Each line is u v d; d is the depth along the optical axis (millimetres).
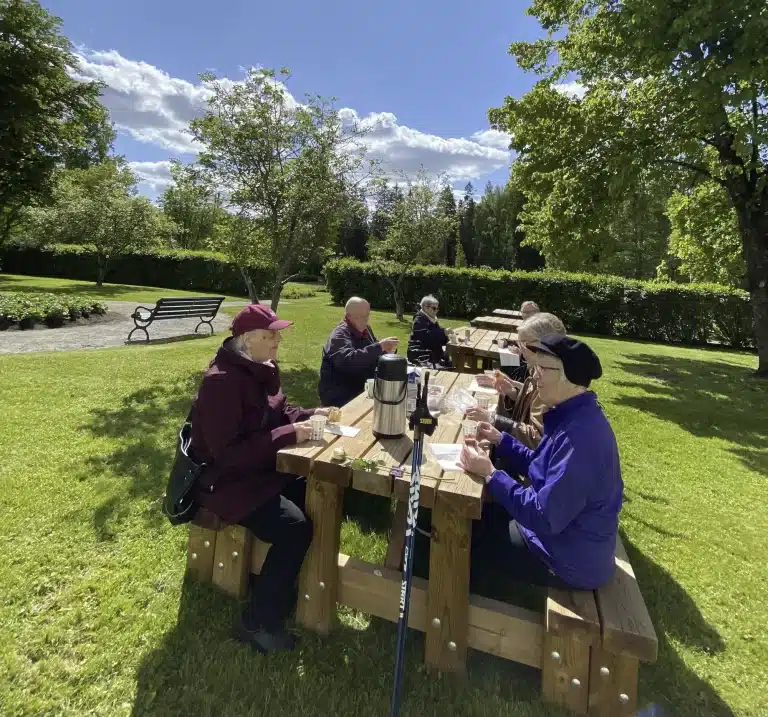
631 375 8891
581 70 9508
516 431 2652
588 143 8188
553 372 1865
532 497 1815
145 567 2521
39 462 3607
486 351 5332
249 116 6113
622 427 5641
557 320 2236
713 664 2145
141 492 3260
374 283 18438
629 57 7812
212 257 22469
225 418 2064
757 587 2721
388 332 12234
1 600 2221
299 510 2156
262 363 2236
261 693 1844
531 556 1989
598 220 8508
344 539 2891
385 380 2258
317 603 2148
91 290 19141
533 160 9406
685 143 7406
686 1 6391
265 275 20891
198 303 10547
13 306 10438
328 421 2504
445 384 3527
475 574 2211
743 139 6547
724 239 11617
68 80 13273
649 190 9672
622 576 1982
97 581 2395
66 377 5988
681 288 14641
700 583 2734
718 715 1881
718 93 6336
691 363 10523
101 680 1870
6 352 7711
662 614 2453
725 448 5074
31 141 12820
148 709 1759
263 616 2037
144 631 2111
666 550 3066
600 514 1808
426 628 1982
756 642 2293
